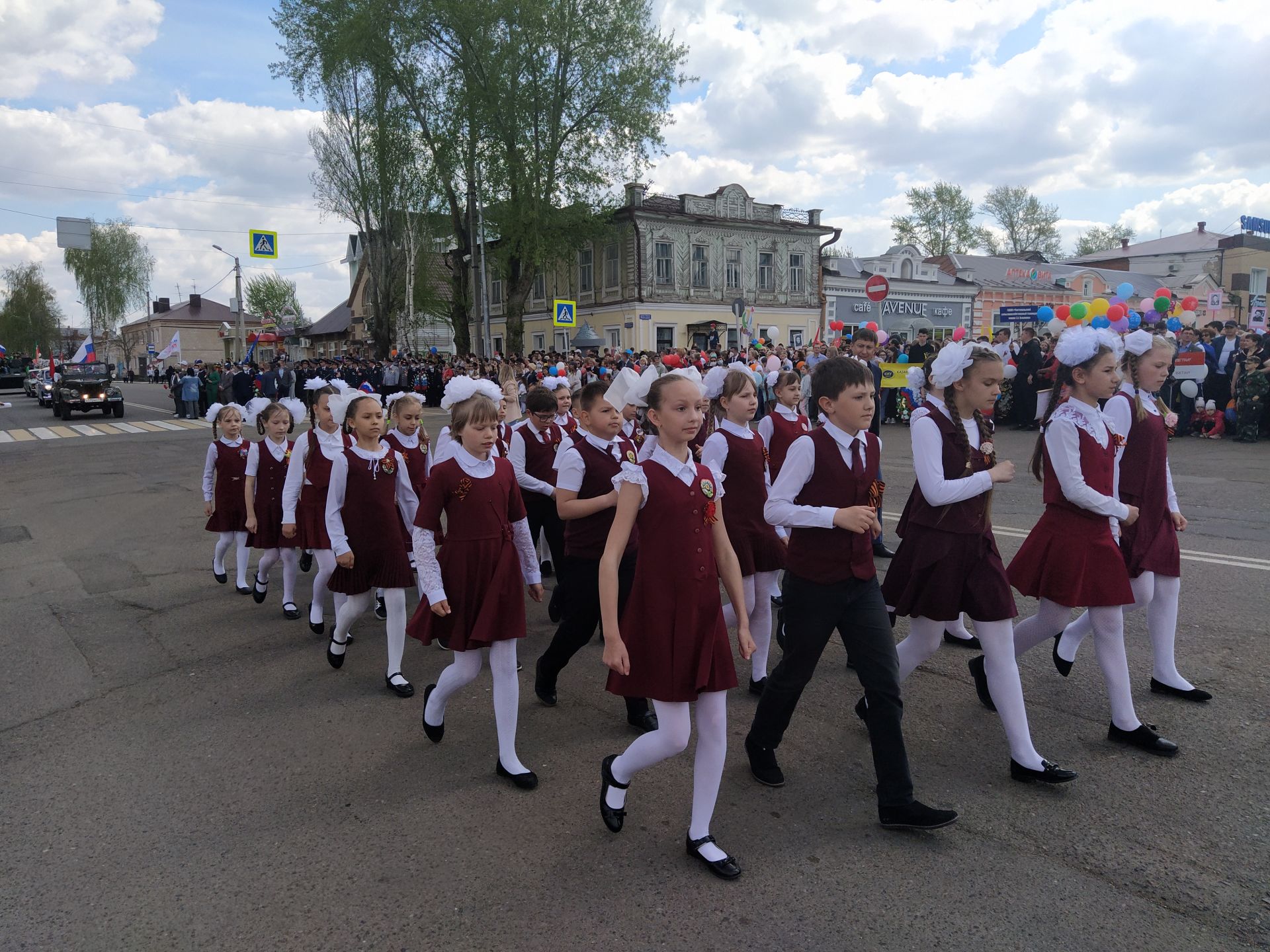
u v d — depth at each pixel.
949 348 3.21
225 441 6.72
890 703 3.03
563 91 27.88
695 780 2.89
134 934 2.59
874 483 3.22
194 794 3.50
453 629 3.61
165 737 4.07
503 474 3.70
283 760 3.80
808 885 2.75
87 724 4.24
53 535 9.12
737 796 3.38
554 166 28.28
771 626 5.40
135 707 4.44
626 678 2.85
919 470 3.27
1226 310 47.38
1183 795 3.23
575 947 2.48
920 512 3.43
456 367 25.72
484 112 26.73
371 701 4.51
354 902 2.73
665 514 2.81
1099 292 45.38
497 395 3.89
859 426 3.16
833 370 3.17
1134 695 4.17
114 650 5.37
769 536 4.34
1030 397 15.32
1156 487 3.92
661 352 32.47
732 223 34.03
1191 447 12.34
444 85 27.67
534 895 2.74
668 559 2.81
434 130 28.47
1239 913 2.54
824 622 3.12
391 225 31.78
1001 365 3.17
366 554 4.59
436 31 27.27
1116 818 3.09
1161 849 2.88
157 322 79.25
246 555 6.75
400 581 4.62
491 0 26.23
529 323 39.44
